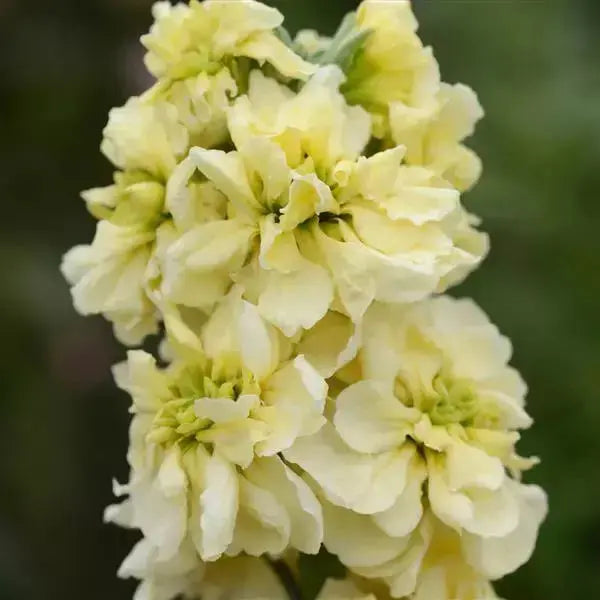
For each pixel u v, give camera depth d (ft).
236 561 1.07
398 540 1.02
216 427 0.99
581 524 1.52
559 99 1.66
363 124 1.02
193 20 1.03
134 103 1.05
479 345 1.06
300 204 0.99
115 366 1.06
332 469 1.01
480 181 1.61
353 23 1.08
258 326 0.99
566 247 1.61
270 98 1.02
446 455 1.03
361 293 0.99
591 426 1.53
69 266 1.07
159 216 1.04
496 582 1.51
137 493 1.02
